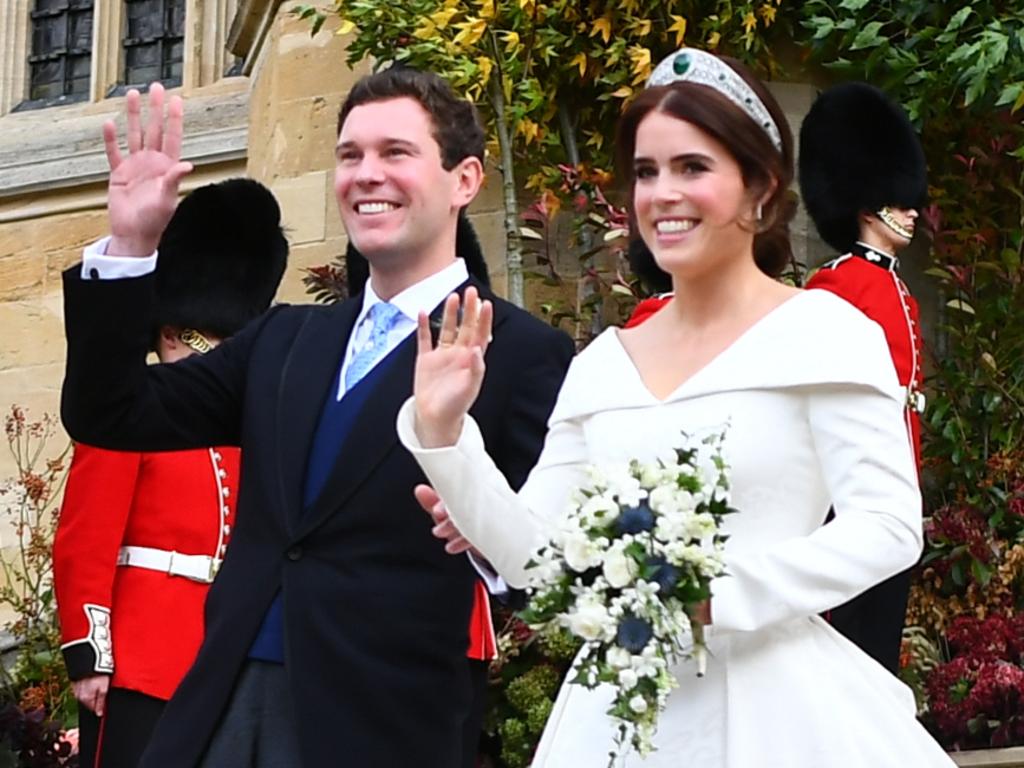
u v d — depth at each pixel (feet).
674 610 11.61
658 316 13.04
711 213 12.64
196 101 34.50
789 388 12.28
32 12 37.93
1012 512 25.17
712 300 12.76
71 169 34.91
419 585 14.70
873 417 12.25
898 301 21.80
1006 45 25.91
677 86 12.80
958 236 27.55
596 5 27.27
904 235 23.47
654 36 27.48
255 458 15.20
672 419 12.38
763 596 11.82
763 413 12.28
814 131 23.71
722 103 12.70
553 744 12.63
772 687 12.10
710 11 27.53
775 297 12.78
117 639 19.44
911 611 24.53
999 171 27.50
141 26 36.70
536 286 27.04
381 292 15.71
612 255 26.61
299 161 29.40
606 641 11.66
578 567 11.71
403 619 14.60
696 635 11.84
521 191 27.35
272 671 14.66
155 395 14.92
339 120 16.03
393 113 15.62
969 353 26.96
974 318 27.17
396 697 14.48
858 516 12.07
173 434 15.12
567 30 27.27
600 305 26.55
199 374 15.46
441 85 15.85
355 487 14.82
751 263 12.89
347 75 29.40
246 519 15.15
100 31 36.60
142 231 14.11
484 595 18.34
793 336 12.38
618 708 11.55
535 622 11.89
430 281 15.61
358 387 15.20
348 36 29.37
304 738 14.33
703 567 11.63
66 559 19.38
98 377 14.32
